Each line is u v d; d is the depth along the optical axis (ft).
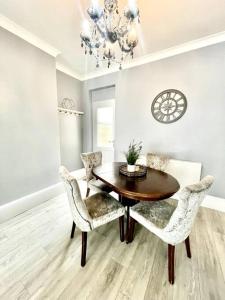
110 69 10.32
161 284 3.99
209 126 7.55
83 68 10.50
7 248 5.13
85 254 4.47
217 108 7.29
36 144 7.89
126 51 5.04
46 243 5.37
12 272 4.28
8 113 6.55
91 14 4.03
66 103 11.10
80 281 4.04
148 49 8.00
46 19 5.91
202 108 7.62
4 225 6.33
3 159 6.52
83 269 4.39
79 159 12.88
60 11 5.48
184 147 8.32
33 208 7.66
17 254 4.89
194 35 6.84
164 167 7.46
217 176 7.61
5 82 6.33
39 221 6.62
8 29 6.21
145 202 5.31
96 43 4.93
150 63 8.79
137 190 4.53
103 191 6.45
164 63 8.37
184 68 7.84
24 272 4.28
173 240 3.86
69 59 9.20
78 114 12.30
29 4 5.15
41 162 8.23
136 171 6.10
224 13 5.52
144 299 3.64
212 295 3.74
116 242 5.43
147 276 4.19
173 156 8.70
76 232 5.94
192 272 4.32
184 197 3.41
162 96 8.61
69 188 4.09
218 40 6.89
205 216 7.05
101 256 4.84
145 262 4.63
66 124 11.30
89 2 5.01
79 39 7.21
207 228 6.21
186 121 8.09
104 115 11.98
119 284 3.98
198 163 7.79
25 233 5.87
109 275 4.21
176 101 8.21
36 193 7.97
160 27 6.28
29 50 7.12
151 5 5.13
